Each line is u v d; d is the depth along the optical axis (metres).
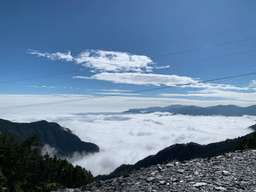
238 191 11.44
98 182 15.63
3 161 50.28
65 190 15.20
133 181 14.00
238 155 18.78
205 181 12.88
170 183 12.87
